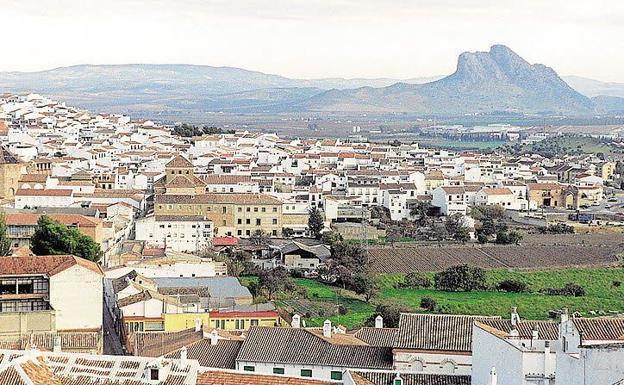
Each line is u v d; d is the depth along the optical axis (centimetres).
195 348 16275
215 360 15788
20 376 9994
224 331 19625
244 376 11156
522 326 14675
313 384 11250
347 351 15525
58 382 10350
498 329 13338
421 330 15388
